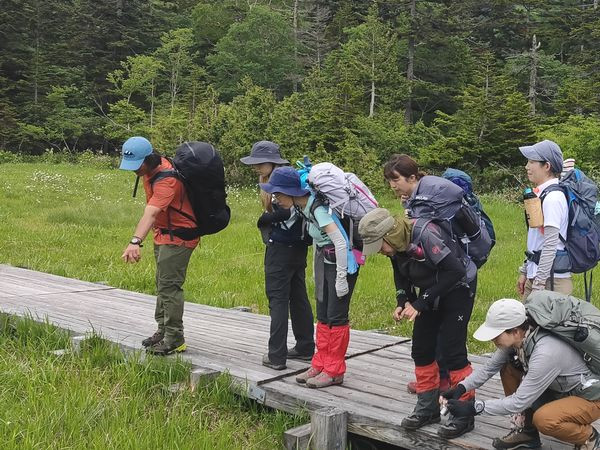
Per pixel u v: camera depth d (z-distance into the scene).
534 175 4.52
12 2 40.62
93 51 43.84
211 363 5.00
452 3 37.84
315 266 4.61
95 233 13.65
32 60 40.59
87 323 6.11
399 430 3.83
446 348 3.81
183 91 44.81
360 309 8.20
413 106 37.38
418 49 36.56
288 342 5.82
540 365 3.27
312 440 3.99
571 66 37.22
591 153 22.75
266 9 46.41
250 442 4.15
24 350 5.50
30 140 39.09
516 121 24.69
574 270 4.47
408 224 3.58
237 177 23.70
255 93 25.16
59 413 4.17
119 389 4.64
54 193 19.92
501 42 40.94
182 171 4.75
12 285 7.98
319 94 28.77
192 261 11.09
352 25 41.75
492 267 11.31
